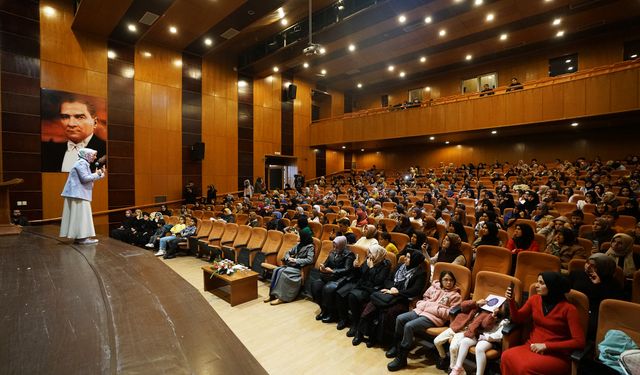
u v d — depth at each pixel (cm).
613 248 340
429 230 493
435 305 313
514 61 1353
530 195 614
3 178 824
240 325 386
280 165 1555
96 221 973
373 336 338
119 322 136
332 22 1031
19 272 203
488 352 259
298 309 435
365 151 1830
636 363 186
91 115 967
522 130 1198
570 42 1208
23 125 853
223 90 1301
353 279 395
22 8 859
